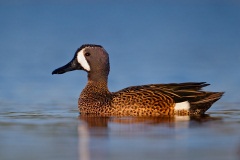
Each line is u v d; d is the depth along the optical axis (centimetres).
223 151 1378
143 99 1856
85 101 1925
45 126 1675
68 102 2164
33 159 1345
